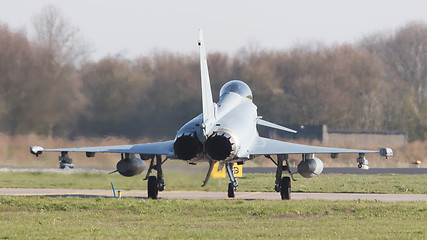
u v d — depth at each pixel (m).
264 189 92.25
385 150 67.19
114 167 119.38
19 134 136.25
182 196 79.19
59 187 92.69
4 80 138.50
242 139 68.19
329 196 80.31
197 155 65.44
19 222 52.88
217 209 59.47
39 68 141.62
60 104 141.50
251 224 51.91
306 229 49.12
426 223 52.44
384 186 96.38
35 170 115.25
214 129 67.06
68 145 136.50
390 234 46.22
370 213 57.75
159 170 72.00
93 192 84.44
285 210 58.19
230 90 83.19
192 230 48.53
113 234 46.22
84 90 147.75
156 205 61.22
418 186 96.19
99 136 142.62
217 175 89.19
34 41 147.75
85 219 55.19
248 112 78.81
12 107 138.00
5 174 108.06
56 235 45.66
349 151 68.06
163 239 44.38
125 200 63.94
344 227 50.09
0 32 143.62
